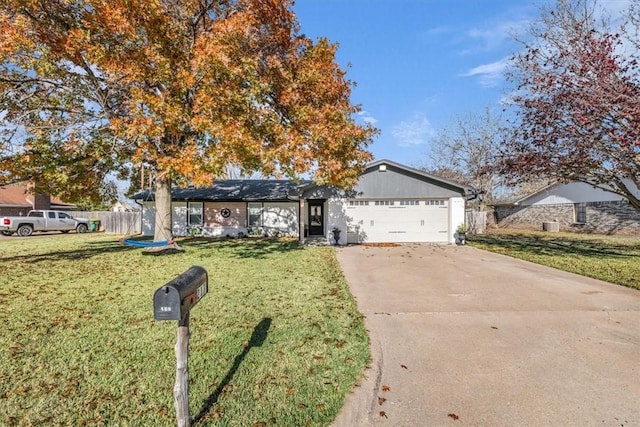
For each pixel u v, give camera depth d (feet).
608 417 9.01
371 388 10.41
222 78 29.76
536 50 32.09
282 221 65.77
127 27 28.32
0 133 31.48
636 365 11.89
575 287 23.13
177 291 7.09
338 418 8.96
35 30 28.66
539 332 15.01
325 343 13.56
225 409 9.19
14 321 15.92
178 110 29.32
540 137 33.42
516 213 86.99
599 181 34.71
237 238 61.00
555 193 75.97
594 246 46.44
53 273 27.50
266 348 13.03
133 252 40.06
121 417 8.83
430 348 13.34
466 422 8.83
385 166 52.21
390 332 15.03
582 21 30.30
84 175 37.99
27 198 103.96
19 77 32.48
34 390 10.03
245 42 32.42
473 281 25.38
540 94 32.81
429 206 52.70
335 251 42.70
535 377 11.10
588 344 13.69
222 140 28.81
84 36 28.12
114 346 13.10
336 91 36.96
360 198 52.06
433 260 35.60
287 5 37.14
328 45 37.45
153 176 40.81
